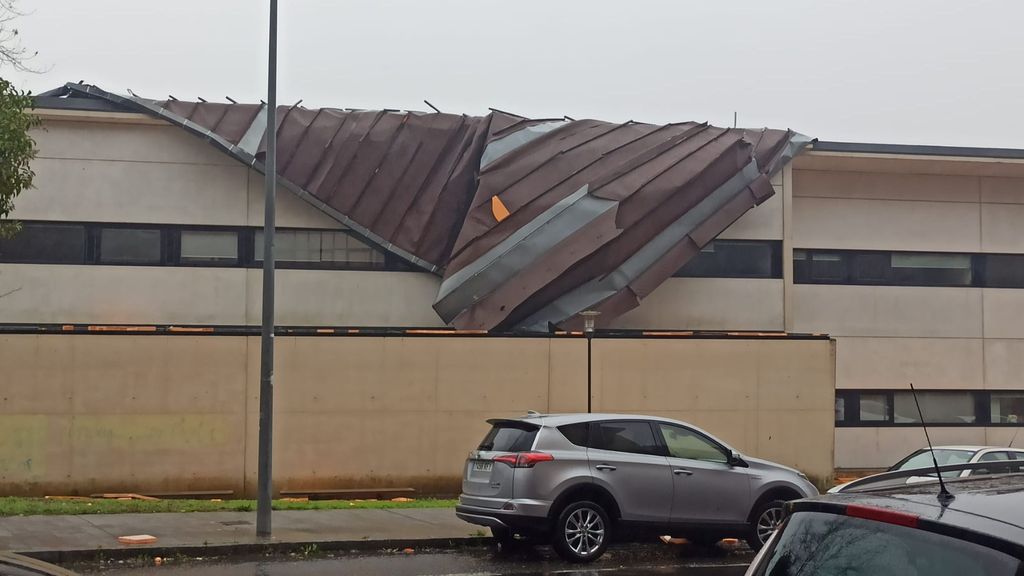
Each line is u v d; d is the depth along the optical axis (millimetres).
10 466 20328
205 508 17203
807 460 23969
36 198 25812
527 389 22859
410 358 22375
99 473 20672
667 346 23609
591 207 26500
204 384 21250
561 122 28078
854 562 4000
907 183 31016
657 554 14633
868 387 30359
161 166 26484
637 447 13922
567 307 26172
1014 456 17734
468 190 27172
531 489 13172
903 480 5387
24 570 6164
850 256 30609
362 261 27250
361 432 22031
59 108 25734
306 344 21922
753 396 23875
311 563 13156
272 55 15125
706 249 28703
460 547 14734
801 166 30109
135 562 12828
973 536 3727
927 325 30797
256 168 26219
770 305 28859
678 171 27234
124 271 26094
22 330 20578
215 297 26469
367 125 27250
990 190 31422
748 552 14883
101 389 20797
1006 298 31281
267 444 14492
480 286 25750
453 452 22406
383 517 16891
